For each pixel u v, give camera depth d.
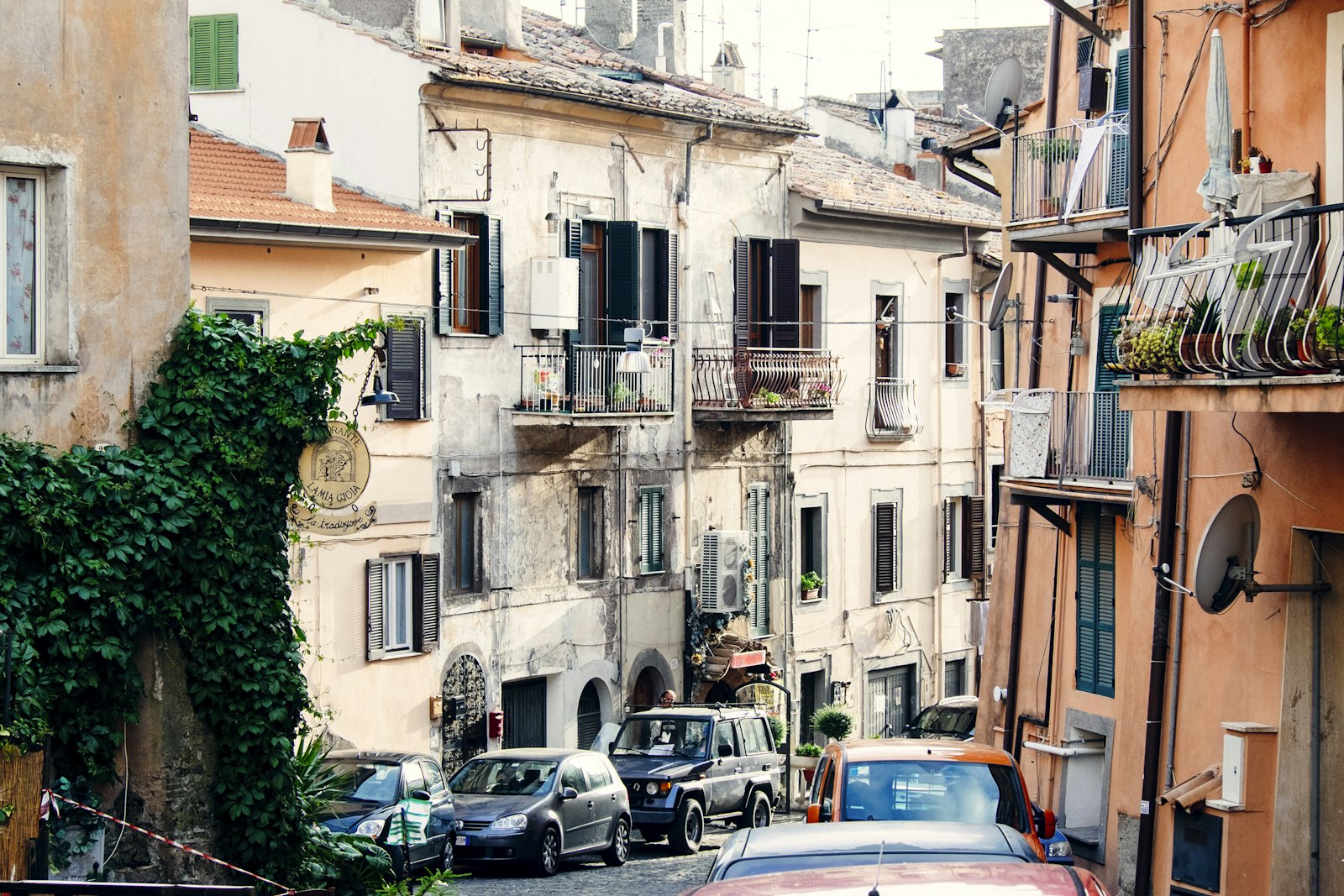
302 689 18.25
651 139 39.09
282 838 18.05
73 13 16.97
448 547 34.09
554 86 35.69
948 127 57.50
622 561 38.47
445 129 33.81
